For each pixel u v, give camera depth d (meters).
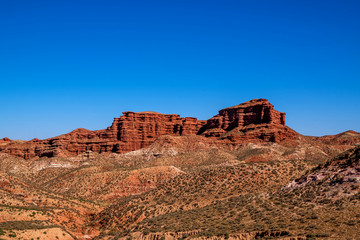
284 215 67.06
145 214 98.94
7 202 105.75
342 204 64.06
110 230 99.38
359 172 70.50
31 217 97.00
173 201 101.88
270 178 98.62
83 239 95.81
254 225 64.62
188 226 73.88
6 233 79.38
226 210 79.94
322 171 79.12
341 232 53.25
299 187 78.94
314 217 61.41
